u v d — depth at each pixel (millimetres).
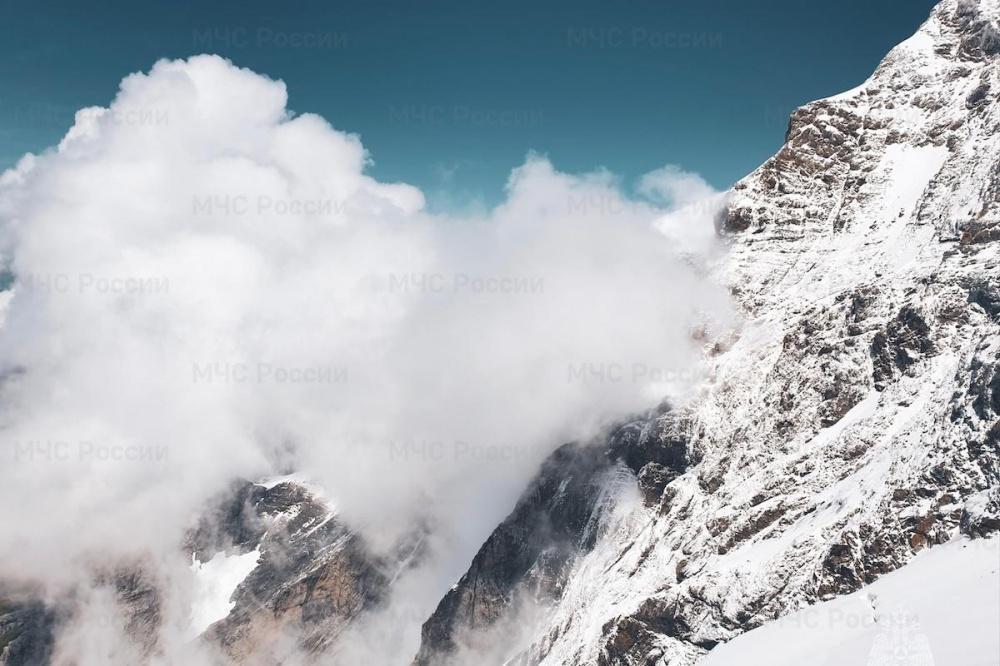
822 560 112438
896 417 131375
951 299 138375
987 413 105625
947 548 100562
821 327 164750
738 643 111562
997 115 173125
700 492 157750
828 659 91812
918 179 190625
